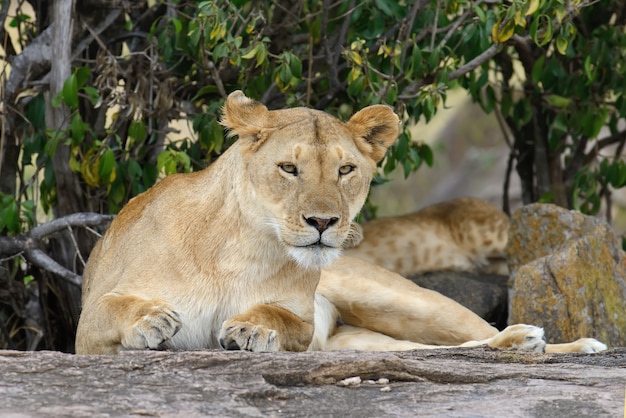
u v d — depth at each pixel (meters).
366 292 9.54
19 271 11.16
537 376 6.33
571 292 9.91
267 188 7.28
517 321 10.02
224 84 11.33
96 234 10.34
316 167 7.26
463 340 9.60
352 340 9.42
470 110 27.56
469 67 10.85
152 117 11.04
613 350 7.48
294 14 11.27
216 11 9.91
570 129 13.19
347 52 10.33
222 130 10.71
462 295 11.71
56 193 11.12
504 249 14.26
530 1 9.95
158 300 7.26
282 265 7.57
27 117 10.98
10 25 11.55
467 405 5.65
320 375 6.06
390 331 9.73
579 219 11.05
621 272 10.73
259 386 5.75
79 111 11.12
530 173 14.41
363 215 14.89
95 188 11.05
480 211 14.45
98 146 10.41
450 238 14.38
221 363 6.11
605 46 12.10
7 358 6.04
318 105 11.59
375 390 5.96
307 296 7.80
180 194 7.81
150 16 11.43
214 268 7.47
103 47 10.66
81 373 5.84
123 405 5.34
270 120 7.53
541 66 11.88
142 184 11.05
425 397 5.82
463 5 11.37
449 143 27.48
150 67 10.80
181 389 5.65
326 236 7.16
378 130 7.92
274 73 10.68
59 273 10.34
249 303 7.54
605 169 13.18
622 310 10.44
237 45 10.07
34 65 10.73
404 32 11.11
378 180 11.70
